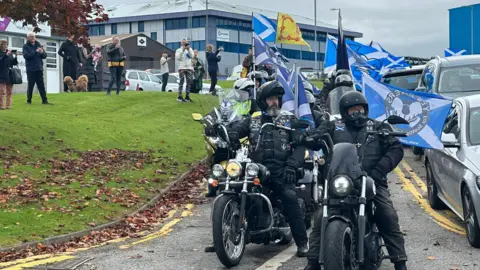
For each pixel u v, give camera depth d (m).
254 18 18.52
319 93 15.98
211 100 12.70
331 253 6.31
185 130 21.16
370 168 7.21
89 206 11.52
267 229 8.12
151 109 23.94
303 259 8.41
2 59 20.03
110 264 8.32
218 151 11.60
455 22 25.28
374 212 7.12
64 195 12.03
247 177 7.96
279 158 8.28
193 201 12.91
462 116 10.27
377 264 6.95
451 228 10.17
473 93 15.91
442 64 16.78
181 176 15.09
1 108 20.38
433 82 16.45
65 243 9.50
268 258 8.54
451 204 10.20
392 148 7.23
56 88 33.53
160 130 20.53
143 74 37.75
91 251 9.08
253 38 14.55
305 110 10.17
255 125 8.60
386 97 10.77
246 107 11.04
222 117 10.93
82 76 29.22
